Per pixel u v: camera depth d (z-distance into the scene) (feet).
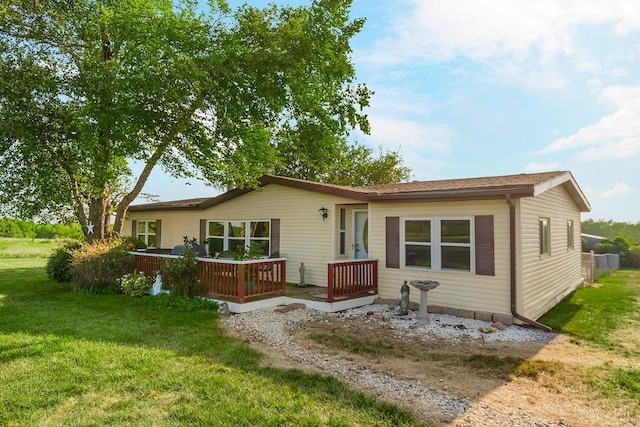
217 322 25.73
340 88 46.34
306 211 39.17
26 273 53.93
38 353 18.63
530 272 28.14
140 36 36.27
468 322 26.61
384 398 14.49
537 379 16.83
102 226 46.70
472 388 15.71
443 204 29.58
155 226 58.59
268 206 42.65
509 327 25.54
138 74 35.60
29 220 49.16
